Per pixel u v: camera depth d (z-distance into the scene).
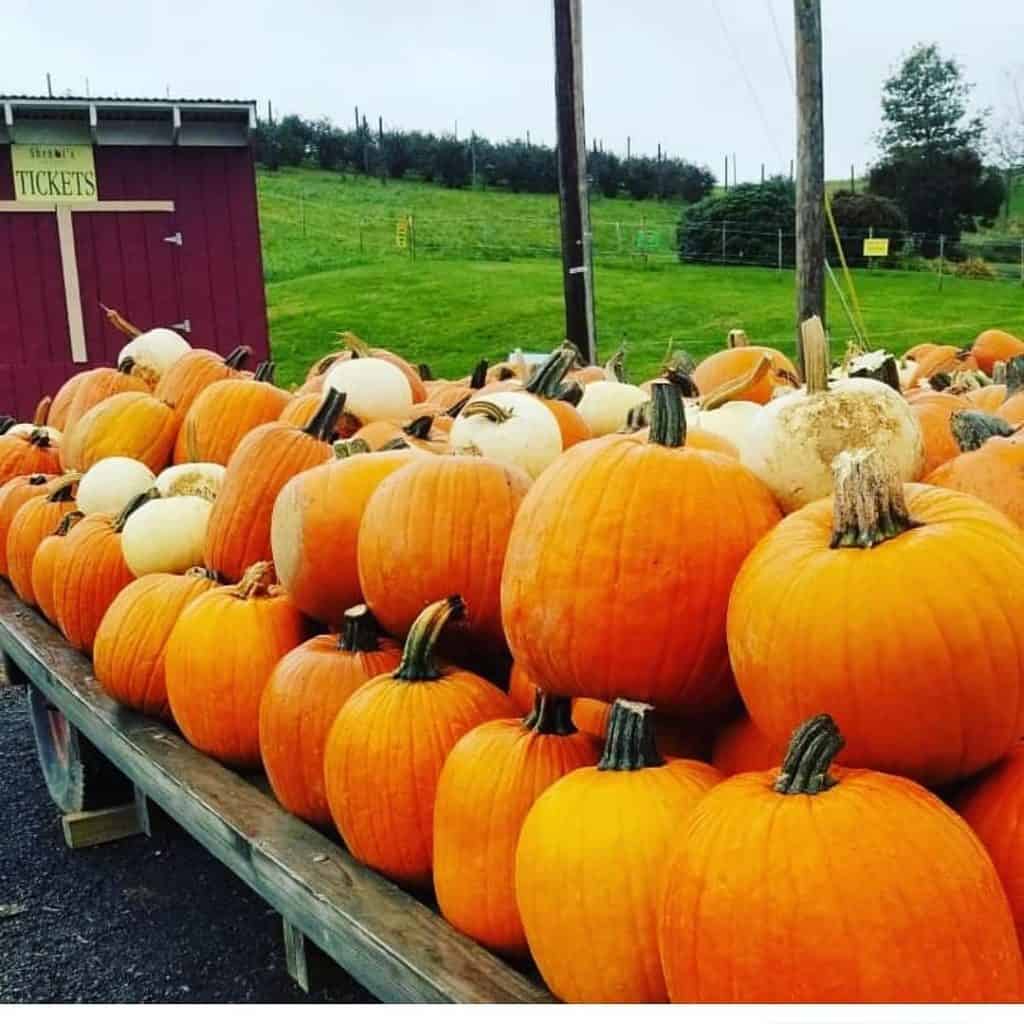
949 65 34.97
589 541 1.91
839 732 1.55
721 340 20.67
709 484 1.95
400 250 31.98
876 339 18.42
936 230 31.50
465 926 1.92
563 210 9.86
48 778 4.40
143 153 11.24
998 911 1.41
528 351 21.52
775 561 1.71
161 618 3.18
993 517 1.69
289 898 2.22
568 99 9.64
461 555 2.42
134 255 11.33
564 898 1.65
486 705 2.19
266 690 2.53
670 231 35.31
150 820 3.91
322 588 2.70
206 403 4.38
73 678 3.63
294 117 45.19
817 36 8.57
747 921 1.40
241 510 3.21
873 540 1.66
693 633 1.89
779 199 31.09
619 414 3.93
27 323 11.09
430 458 2.58
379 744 2.13
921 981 1.34
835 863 1.38
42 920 3.58
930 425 3.05
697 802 1.67
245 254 11.65
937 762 1.60
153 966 3.28
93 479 4.23
